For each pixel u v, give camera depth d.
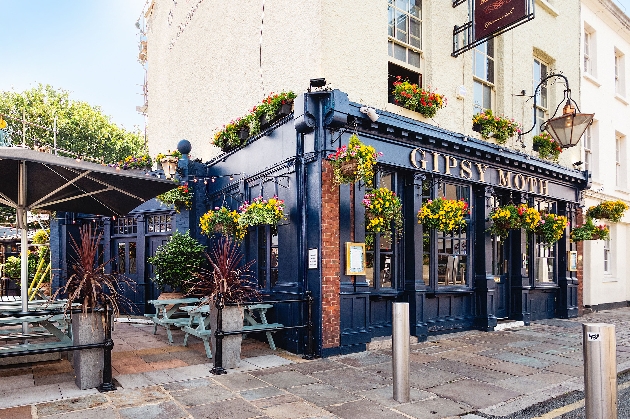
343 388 5.26
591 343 3.37
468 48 9.24
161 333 8.98
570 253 12.01
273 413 4.45
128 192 6.52
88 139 23.73
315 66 7.55
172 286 9.85
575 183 12.57
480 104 10.53
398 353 4.85
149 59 17.72
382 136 7.64
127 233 12.09
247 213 7.29
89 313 5.17
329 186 6.96
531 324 10.52
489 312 9.33
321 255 6.82
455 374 5.95
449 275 8.97
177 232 10.20
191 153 12.87
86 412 4.41
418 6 9.30
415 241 8.15
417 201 8.23
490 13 8.73
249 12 9.95
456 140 8.72
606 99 14.69
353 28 7.88
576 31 13.39
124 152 25.50
